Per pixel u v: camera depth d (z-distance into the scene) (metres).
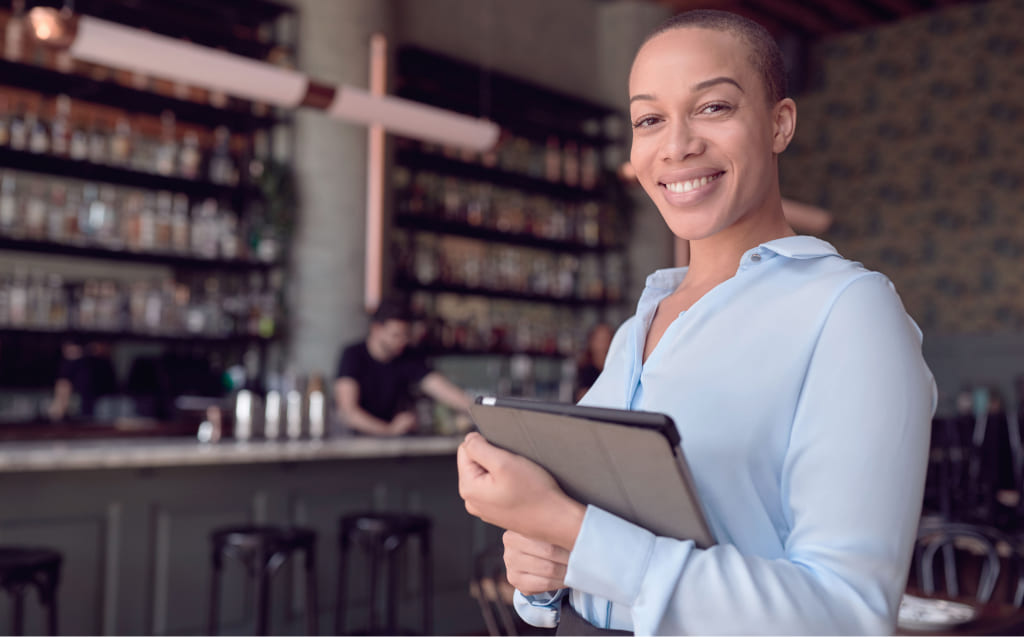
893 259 7.20
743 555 0.56
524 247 6.19
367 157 4.98
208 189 4.59
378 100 3.60
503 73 6.14
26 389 4.44
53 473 2.81
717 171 0.65
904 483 0.54
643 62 0.67
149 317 4.39
